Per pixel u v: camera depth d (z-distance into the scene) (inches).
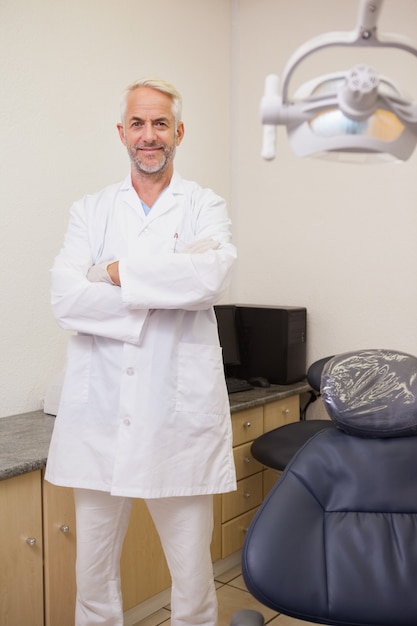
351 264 116.2
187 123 120.1
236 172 131.0
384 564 47.8
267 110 32.4
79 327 66.3
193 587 69.6
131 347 65.4
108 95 103.5
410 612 46.5
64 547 76.3
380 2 28.9
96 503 68.9
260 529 48.3
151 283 63.1
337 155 34.9
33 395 95.7
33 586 73.8
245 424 105.0
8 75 89.0
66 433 67.9
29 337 94.5
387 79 32.0
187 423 66.8
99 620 72.0
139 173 70.2
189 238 70.9
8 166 90.0
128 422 64.9
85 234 71.7
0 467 69.1
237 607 96.3
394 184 109.7
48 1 93.4
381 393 51.7
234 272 132.2
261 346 118.5
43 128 94.0
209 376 68.7
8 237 90.7
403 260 109.9
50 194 95.7
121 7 104.8
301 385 116.8
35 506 73.3
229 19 128.4
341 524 49.8
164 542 71.1
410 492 50.3
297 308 117.5
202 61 122.4
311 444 52.7
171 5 114.5
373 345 114.7
